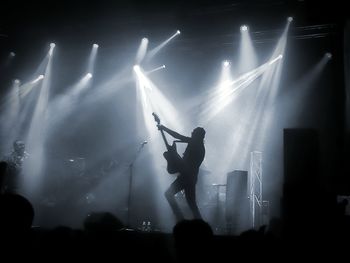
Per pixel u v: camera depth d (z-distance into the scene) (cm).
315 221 323
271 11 948
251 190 1003
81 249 280
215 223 789
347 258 308
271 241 261
